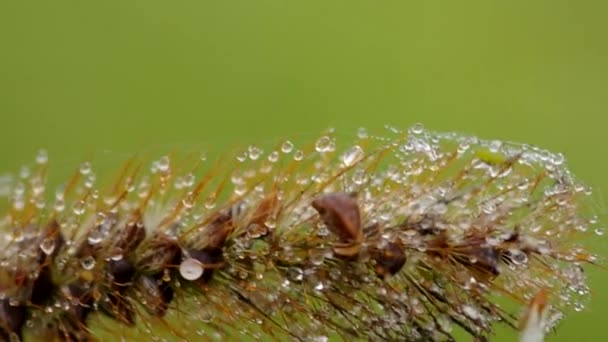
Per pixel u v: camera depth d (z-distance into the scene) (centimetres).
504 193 14
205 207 14
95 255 14
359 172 14
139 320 14
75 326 14
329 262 14
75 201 14
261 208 14
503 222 14
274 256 14
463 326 14
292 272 14
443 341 14
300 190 14
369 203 14
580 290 14
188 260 14
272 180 14
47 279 14
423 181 14
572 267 14
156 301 14
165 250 14
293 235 14
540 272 14
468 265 14
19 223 14
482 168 14
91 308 14
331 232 14
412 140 15
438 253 14
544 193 14
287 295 14
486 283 14
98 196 14
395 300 14
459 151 14
